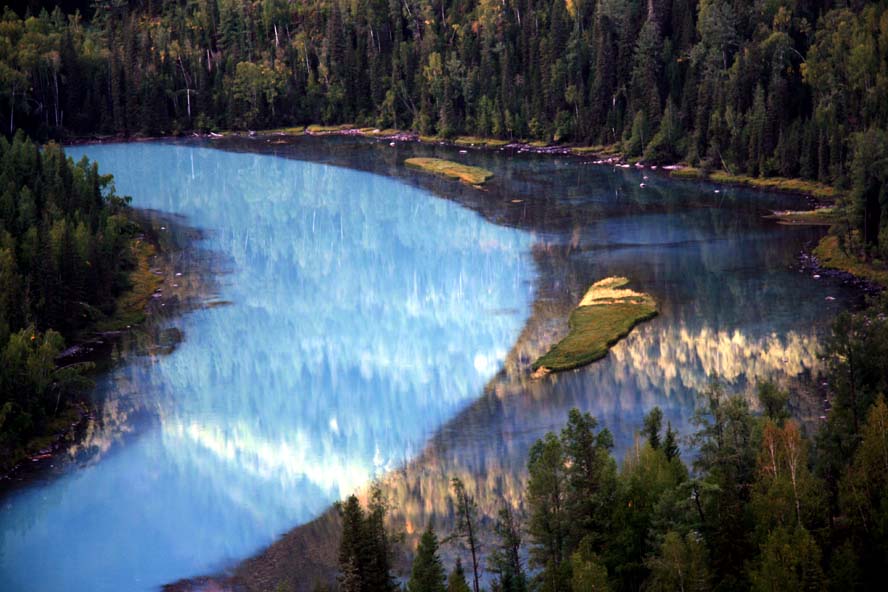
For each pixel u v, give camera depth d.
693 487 70.88
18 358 105.31
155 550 84.44
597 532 71.50
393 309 142.75
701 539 68.06
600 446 75.81
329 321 138.38
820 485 72.00
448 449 99.62
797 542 64.00
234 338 132.88
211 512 89.94
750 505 70.00
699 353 120.12
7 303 121.12
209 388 117.19
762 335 125.00
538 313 138.38
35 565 82.50
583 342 124.19
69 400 112.56
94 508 91.19
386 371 120.25
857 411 83.25
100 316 138.38
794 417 100.19
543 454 72.69
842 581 64.56
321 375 119.81
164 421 108.94
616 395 109.19
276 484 94.44
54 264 130.12
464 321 136.12
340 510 87.88
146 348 130.12
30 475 97.75
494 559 71.25
